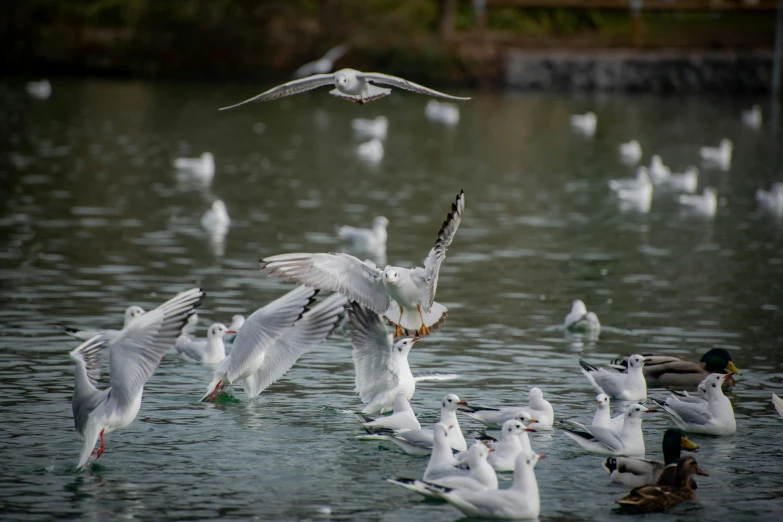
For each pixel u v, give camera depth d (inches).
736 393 650.2
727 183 1595.7
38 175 1470.2
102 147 1761.8
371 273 488.1
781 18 2689.5
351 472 517.3
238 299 844.6
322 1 2741.1
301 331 626.8
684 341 757.3
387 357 591.2
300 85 527.5
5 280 882.1
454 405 539.5
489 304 858.8
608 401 567.2
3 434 549.0
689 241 1154.7
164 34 2760.8
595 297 890.1
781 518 468.4
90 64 2770.7
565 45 2827.3
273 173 1581.0
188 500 477.4
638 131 2112.5
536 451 550.9
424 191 1456.7
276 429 574.6
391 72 2704.2
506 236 1161.4
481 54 2709.2
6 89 2450.8
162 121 2107.5
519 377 670.5
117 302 820.6
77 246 1032.8
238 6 2763.3
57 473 502.6
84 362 520.4
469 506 462.9
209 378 664.4
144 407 605.3
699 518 468.8
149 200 1320.1
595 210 1350.9
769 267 1020.5
